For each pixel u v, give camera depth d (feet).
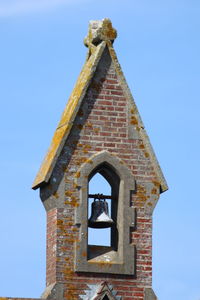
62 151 133.08
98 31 136.46
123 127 135.03
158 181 134.72
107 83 135.44
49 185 132.57
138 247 133.28
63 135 133.28
